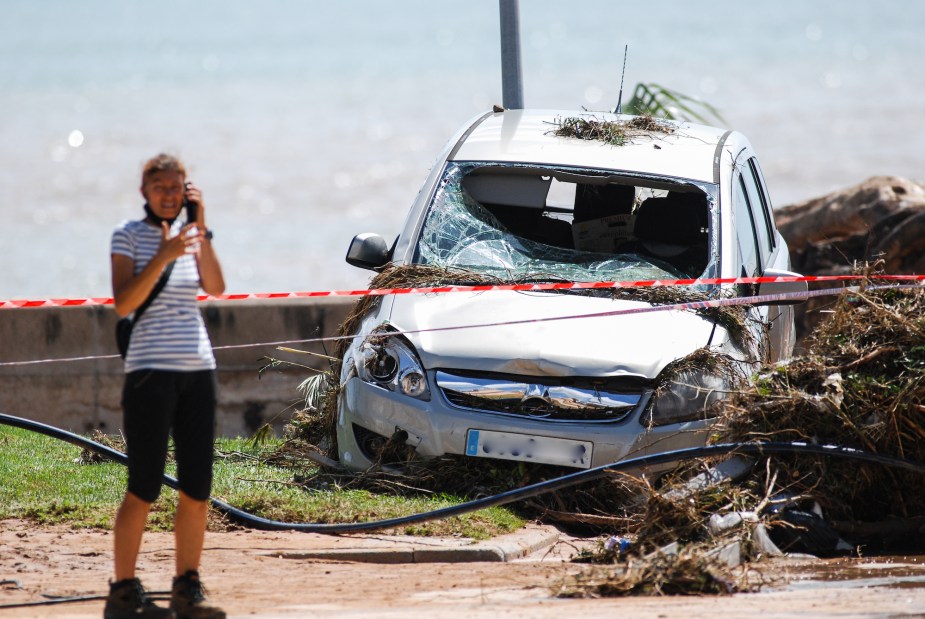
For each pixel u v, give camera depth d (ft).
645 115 116.57
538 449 87.30
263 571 71.05
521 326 92.07
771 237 119.75
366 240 103.35
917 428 81.20
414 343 91.71
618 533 81.71
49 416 139.44
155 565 70.38
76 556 72.08
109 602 58.03
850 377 84.12
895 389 82.12
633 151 107.34
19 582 65.87
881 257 99.09
